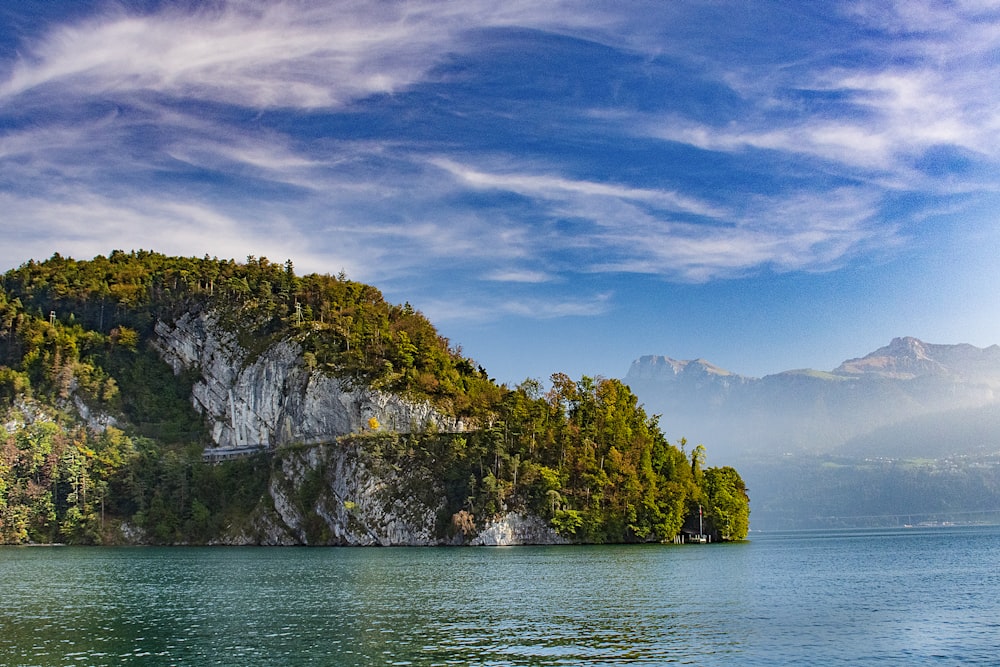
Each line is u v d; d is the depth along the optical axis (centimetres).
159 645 7131
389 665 6344
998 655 6756
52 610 9212
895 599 10269
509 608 9262
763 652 6844
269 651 6856
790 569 15438
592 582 12150
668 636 7500
